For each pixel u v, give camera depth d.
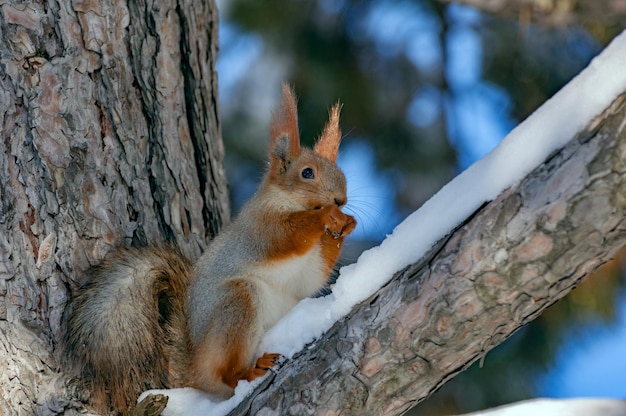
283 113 10.84
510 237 6.79
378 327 7.43
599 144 6.43
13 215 9.24
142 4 10.29
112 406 8.96
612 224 6.46
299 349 8.12
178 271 10.09
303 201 10.39
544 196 6.65
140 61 10.20
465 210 7.16
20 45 9.52
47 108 9.49
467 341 7.18
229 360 9.41
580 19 12.63
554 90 16.52
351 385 7.57
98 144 9.73
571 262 6.68
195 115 10.78
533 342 14.98
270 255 10.05
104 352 9.05
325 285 10.56
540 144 6.79
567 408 8.60
